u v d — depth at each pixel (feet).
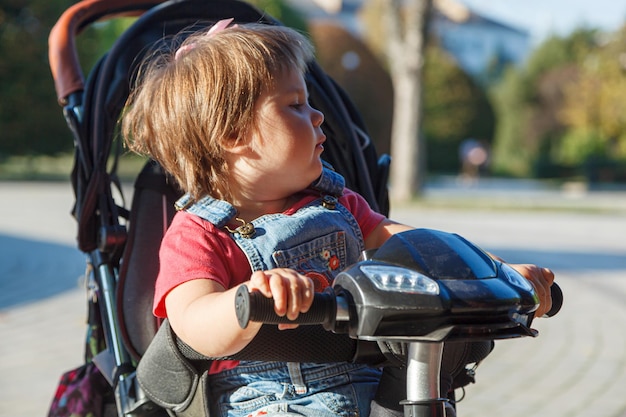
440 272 5.07
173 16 8.84
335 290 5.06
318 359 5.78
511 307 5.00
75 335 19.54
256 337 5.62
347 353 5.81
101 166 8.23
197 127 6.11
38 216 45.24
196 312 5.52
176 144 6.24
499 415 14.37
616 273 30.71
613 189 105.29
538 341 19.77
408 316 4.83
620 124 102.99
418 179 68.85
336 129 8.51
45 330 20.02
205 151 6.15
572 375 16.88
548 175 140.56
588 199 79.51
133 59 8.55
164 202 7.75
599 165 120.98
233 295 5.31
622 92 101.81
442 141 136.67
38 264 29.55
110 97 8.37
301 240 6.24
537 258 34.30
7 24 67.31
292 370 6.07
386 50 102.78
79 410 7.79
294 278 4.75
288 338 5.66
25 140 70.74
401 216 53.57
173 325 5.78
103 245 8.00
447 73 136.15
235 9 8.94
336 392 6.06
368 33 106.52
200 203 6.25
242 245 6.11
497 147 152.35
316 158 6.22
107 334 7.74
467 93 136.36
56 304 22.99
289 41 6.29
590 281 28.76
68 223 42.22
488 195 83.10
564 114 137.08
